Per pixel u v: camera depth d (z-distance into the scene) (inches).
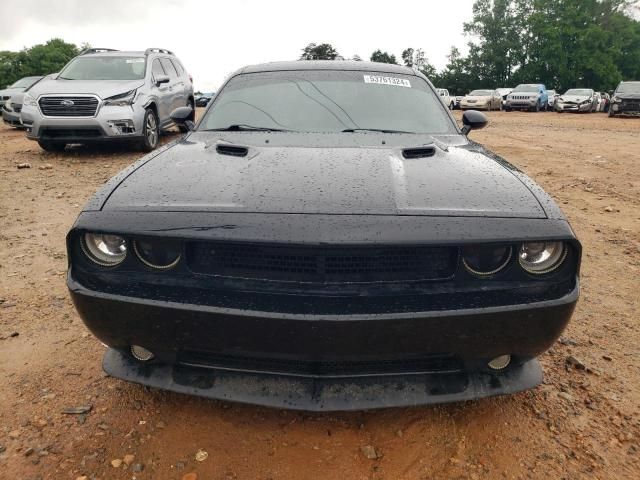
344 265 64.7
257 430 76.9
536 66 2118.6
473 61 2377.0
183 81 407.8
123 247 68.0
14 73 2576.3
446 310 63.1
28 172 269.4
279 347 64.4
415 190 73.6
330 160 84.4
